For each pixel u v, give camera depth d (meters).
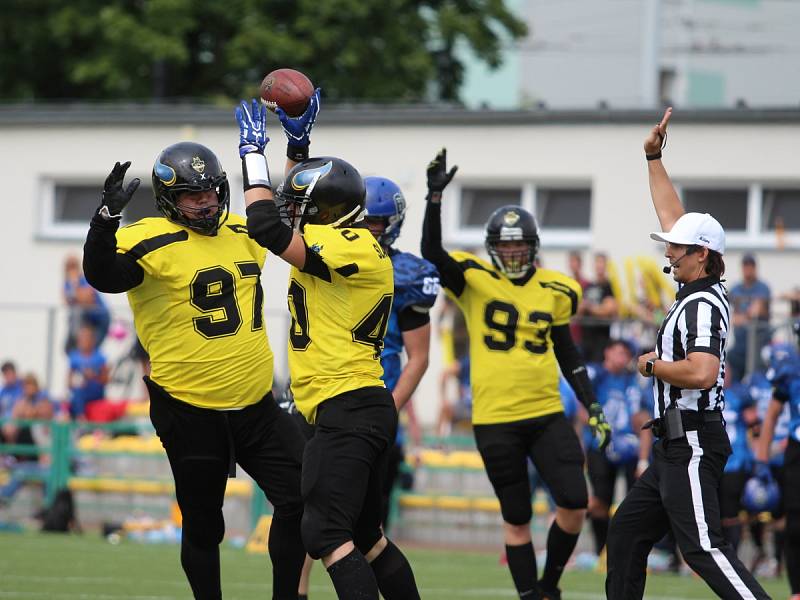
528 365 28.22
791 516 31.31
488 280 28.67
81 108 66.69
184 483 22.08
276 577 22.55
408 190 61.47
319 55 90.88
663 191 25.42
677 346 22.45
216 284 21.70
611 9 119.81
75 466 50.56
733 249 58.25
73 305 54.88
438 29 94.25
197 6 90.88
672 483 22.27
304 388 21.02
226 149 64.00
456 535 47.03
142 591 32.03
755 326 45.69
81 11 94.12
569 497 27.58
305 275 21.08
